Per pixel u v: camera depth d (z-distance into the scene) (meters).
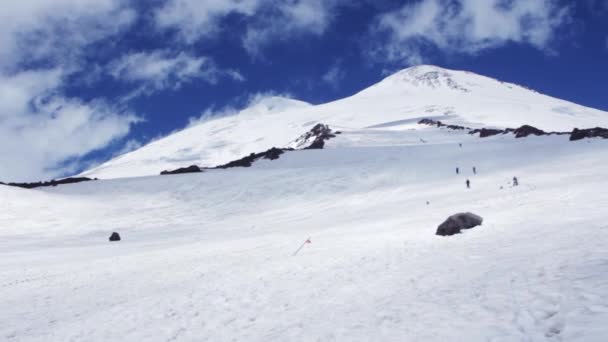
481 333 7.08
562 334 6.31
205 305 13.48
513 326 7.08
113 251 32.19
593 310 6.88
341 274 15.00
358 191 59.12
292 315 10.91
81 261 27.28
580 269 9.51
